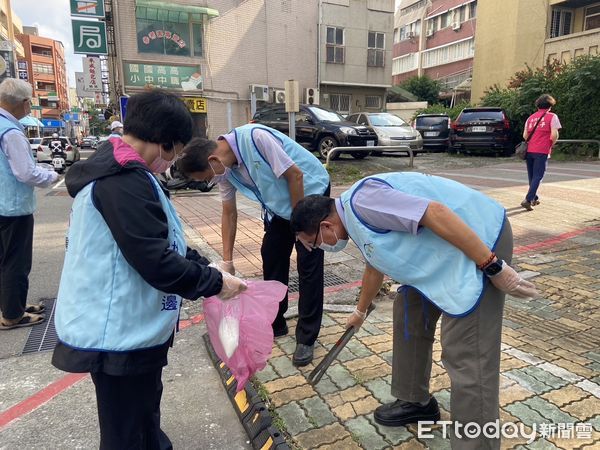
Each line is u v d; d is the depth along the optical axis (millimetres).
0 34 34469
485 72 25359
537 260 4754
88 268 1550
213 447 2320
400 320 2271
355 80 23391
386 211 1786
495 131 14656
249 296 2072
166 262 1510
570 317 3498
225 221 3221
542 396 2545
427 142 17188
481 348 1795
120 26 17672
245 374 2074
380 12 23391
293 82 8453
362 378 2795
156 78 18531
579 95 15016
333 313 3754
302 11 21500
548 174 10656
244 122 20703
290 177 2826
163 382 2881
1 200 3332
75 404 2678
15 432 2430
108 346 1532
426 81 32031
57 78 72500
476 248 1716
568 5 21719
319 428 2355
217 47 19484
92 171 1537
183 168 2752
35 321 3740
